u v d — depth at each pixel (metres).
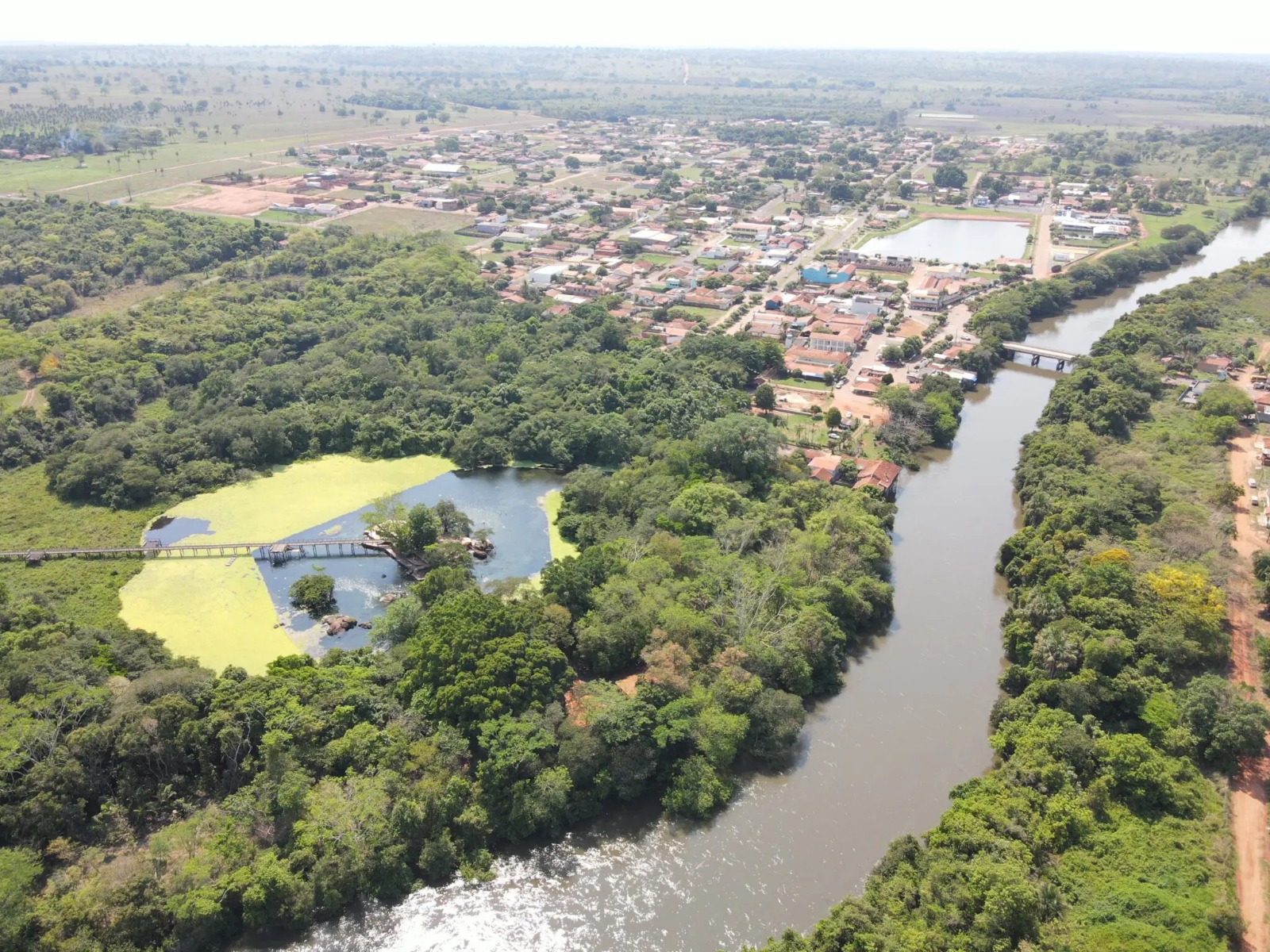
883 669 155.50
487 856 116.06
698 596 152.62
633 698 129.00
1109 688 134.62
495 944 106.06
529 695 127.19
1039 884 104.00
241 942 105.69
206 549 187.25
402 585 179.25
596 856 117.94
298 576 180.50
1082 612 148.75
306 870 109.50
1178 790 119.00
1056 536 174.12
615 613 145.00
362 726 124.25
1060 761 123.69
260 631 162.50
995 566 188.00
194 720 122.62
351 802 113.75
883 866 112.25
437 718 126.19
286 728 121.38
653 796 127.38
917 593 177.75
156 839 108.44
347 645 159.12
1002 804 117.62
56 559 179.75
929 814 125.25
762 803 126.62
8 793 109.94
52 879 104.25
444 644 131.12
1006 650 158.88
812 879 114.75
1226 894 104.94
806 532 176.00
